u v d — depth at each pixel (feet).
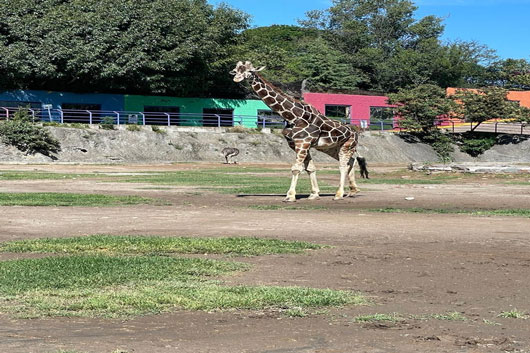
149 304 25.12
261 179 117.60
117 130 198.90
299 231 47.67
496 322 23.07
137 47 207.62
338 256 36.94
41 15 205.57
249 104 244.83
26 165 163.53
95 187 94.07
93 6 209.77
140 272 30.86
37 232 46.47
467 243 41.96
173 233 46.06
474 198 78.59
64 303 25.29
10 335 21.04
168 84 219.20
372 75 311.68
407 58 308.60
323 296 26.50
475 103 243.19
